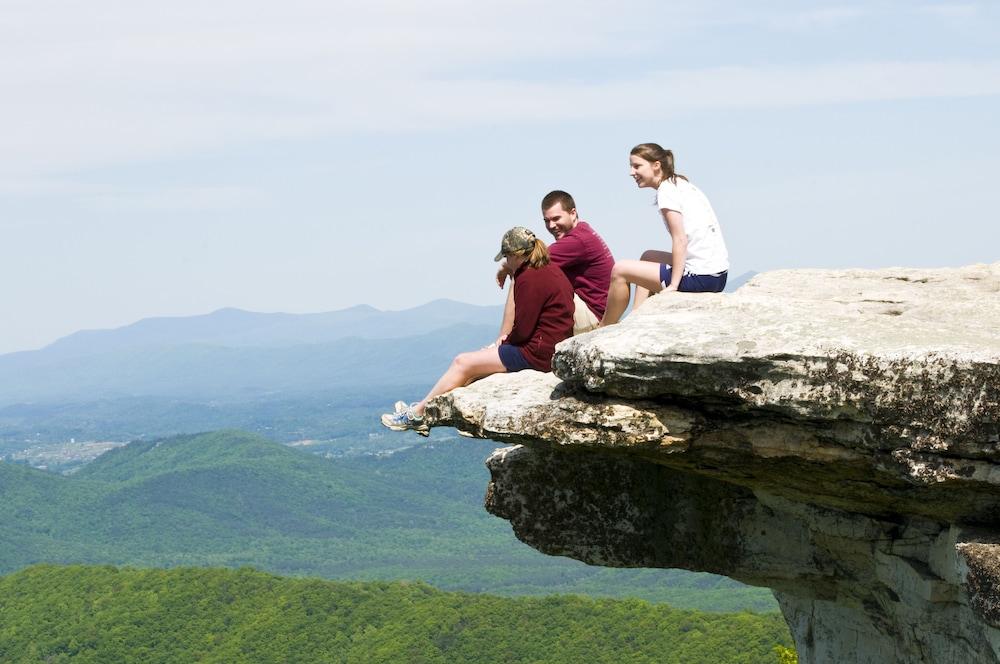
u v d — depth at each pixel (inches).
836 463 441.7
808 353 412.2
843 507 504.7
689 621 4357.8
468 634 5103.3
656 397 450.9
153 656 5959.6
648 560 581.3
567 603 5064.0
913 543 501.4
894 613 538.9
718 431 450.6
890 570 514.0
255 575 6535.4
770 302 481.4
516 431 473.4
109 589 6683.1
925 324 439.8
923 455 402.0
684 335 433.4
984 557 423.5
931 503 456.1
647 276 569.0
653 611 4569.4
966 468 396.8
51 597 6801.2
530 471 591.2
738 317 455.8
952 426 392.5
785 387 418.0
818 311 464.8
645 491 581.3
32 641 6328.7
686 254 555.2
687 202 554.3
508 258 547.5
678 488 577.6
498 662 4734.3
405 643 5187.0
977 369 387.2
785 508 537.6
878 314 470.6
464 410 501.7
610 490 584.1
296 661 5462.6
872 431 414.0
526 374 529.3
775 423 438.9
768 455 444.5
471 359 546.9
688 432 451.8
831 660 625.0
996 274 593.9
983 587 421.1
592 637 4670.3
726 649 4013.3
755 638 3976.4
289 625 5797.2
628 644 4419.3
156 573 6806.1
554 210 585.3
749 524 566.6
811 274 616.1
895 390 400.2
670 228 553.9
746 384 422.6
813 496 501.4
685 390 434.6
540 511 590.9
